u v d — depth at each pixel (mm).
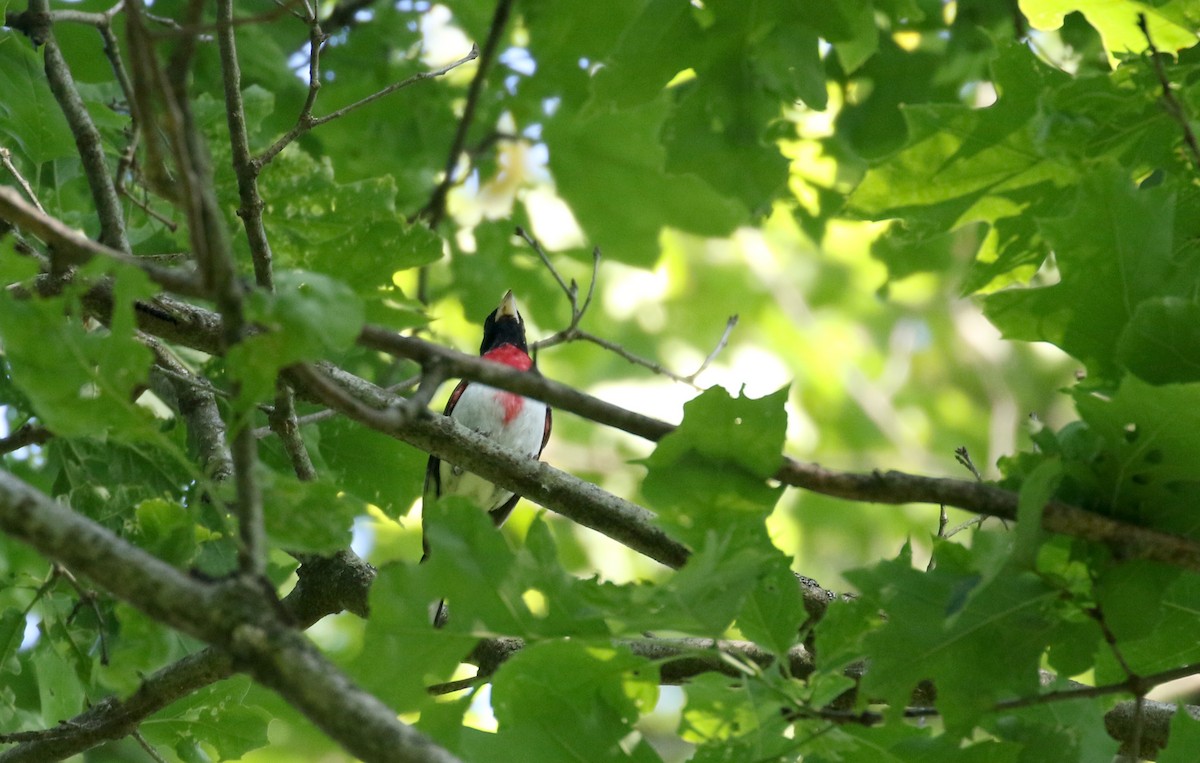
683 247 20984
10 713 7695
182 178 3490
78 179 10055
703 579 4379
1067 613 4512
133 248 8820
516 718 4742
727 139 9641
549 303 13930
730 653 5008
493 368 4359
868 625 4613
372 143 12312
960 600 4340
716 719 4965
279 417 6430
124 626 4188
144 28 3459
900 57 11648
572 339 8172
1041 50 10680
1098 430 4359
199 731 7047
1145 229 4582
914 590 4457
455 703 4461
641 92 8977
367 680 4293
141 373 3914
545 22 12266
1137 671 5336
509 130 13023
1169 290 4602
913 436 21469
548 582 4402
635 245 13641
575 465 19312
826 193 12234
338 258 7203
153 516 4629
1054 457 4109
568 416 19531
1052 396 21672
